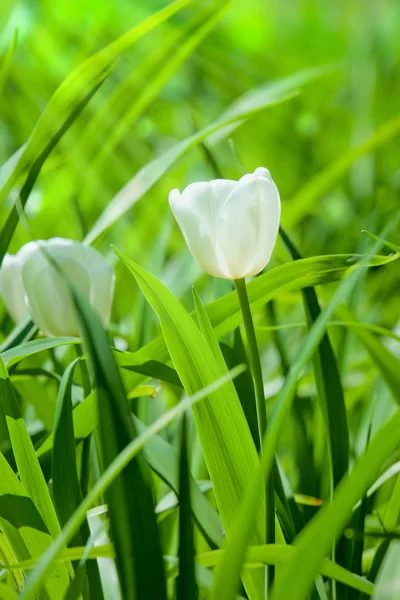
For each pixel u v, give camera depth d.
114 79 2.87
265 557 1.03
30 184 1.26
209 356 1.08
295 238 2.38
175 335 1.08
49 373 1.27
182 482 1.08
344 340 1.34
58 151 2.11
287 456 1.42
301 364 1.03
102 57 1.28
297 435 1.27
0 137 2.73
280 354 1.34
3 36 1.54
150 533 1.04
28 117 2.58
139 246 2.04
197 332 1.08
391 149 3.00
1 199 1.26
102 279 1.21
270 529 1.08
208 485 1.24
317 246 2.43
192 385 1.08
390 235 1.94
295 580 0.97
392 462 1.28
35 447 1.23
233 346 1.21
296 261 1.14
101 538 1.18
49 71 2.80
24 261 1.20
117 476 1.04
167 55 1.55
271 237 1.09
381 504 1.32
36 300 1.20
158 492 1.29
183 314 1.08
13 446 1.11
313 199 1.71
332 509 0.97
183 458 1.08
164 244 1.61
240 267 1.09
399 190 2.34
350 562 1.17
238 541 0.98
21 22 2.55
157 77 1.45
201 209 1.08
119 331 1.49
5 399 1.11
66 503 1.11
